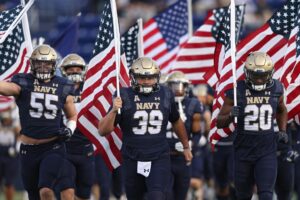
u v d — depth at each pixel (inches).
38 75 1400.1
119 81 1533.0
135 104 1373.0
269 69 1373.0
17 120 2183.8
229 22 1517.0
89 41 3179.1
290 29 1545.3
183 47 1836.9
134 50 1795.0
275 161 1396.4
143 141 1373.0
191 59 1836.9
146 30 2039.9
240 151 1408.7
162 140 1382.9
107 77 1494.8
